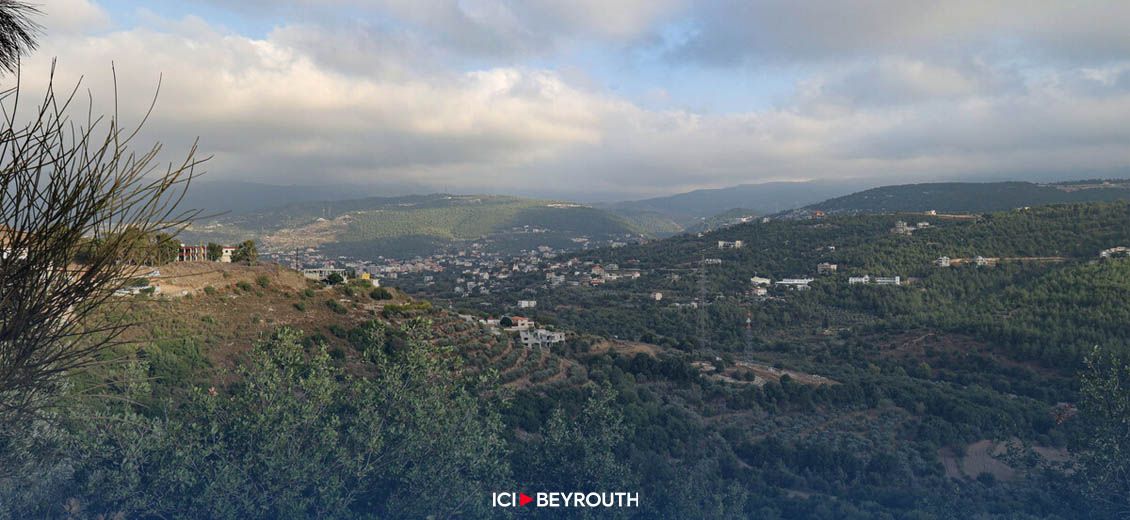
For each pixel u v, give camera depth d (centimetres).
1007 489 2984
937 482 3138
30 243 318
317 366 1620
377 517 1536
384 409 1698
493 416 1803
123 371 1066
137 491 1312
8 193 306
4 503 862
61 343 351
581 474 2009
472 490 1628
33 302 326
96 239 331
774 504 2780
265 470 1438
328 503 1402
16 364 332
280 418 1484
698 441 3338
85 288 333
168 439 1345
